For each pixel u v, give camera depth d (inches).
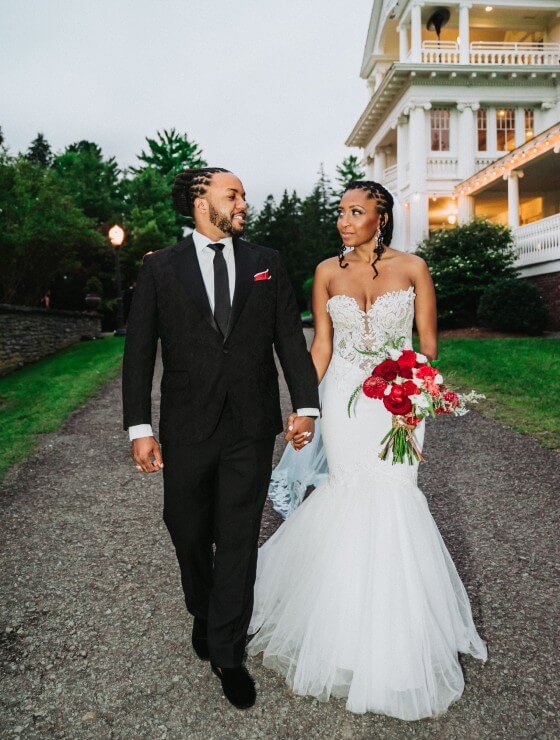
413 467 89.4
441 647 81.3
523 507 145.9
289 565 95.3
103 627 99.1
